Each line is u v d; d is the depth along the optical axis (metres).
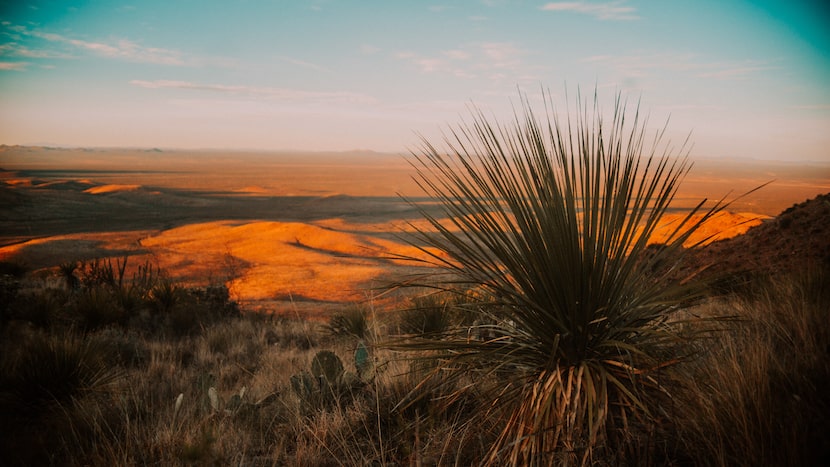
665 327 2.49
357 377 4.08
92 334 7.44
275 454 2.98
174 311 10.32
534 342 2.61
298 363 5.93
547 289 2.43
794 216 10.59
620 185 2.44
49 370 4.48
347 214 152.12
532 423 2.26
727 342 3.20
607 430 2.34
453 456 2.71
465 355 2.51
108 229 103.69
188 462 2.93
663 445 2.38
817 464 2.01
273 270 51.66
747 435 2.12
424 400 3.41
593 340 2.47
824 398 2.48
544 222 2.45
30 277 16.89
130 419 4.04
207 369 6.36
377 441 3.12
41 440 3.65
